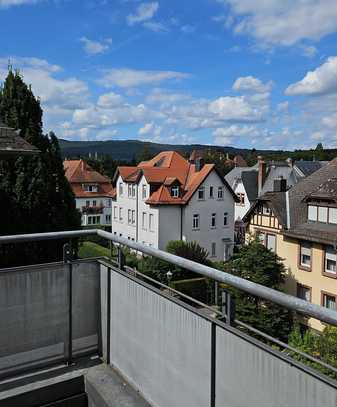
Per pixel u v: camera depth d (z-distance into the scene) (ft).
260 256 51.55
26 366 8.56
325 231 54.75
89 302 9.30
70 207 44.01
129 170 104.42
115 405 7.62
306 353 5.17
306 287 57.06
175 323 6.88
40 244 37.29
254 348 5.34
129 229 100.83
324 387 4.47
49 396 8.26
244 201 132.26
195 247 70.74
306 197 58.80
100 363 9.13
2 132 26.48
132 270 8.39
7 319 8.27
